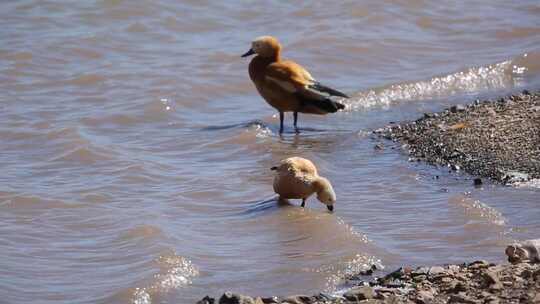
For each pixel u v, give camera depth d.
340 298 10.51
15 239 12.77
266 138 17.31
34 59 21.62
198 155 16.61
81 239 12.81
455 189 14.45
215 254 12.20
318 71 21.55
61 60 21.75
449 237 12.72
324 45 22.62
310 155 16.22
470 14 24.80
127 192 14.69
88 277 11.62
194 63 21.50
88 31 23.36
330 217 13.37
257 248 12.40
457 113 18.05
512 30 23.89
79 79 20.47
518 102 18.48
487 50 22.75
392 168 15.53
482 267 11.09
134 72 20.89
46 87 20.25
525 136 16.42
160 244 12.34
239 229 13.07
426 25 24.19
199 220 13.47
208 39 23.23
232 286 11.30
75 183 15.06
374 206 13.91
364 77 21.20
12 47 22.14
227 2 24.97
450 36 23.62
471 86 20.78
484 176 14.89
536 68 21.62
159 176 15.37
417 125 17.59
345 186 14.78
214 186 14.84
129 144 17.11
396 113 19.08
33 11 24.31
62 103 19.28
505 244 12.38
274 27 23.92
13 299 11.00
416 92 20.34
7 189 14.52
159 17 24.09
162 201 14.26
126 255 12.23
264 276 11.55
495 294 10.01
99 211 13.76
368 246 12.35
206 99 19.95
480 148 16.03
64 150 16.48
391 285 10.78
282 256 12.13
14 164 15.94
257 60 18.38
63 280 11.55
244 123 18.47
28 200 14.12
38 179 15.24
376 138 17.23
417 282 10.82
